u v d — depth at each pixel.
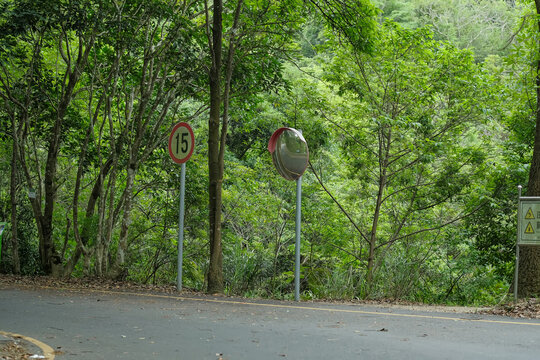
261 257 17.52
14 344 5.77
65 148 19.08
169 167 19.02
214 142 13.59
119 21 13.87
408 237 21.47
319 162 24.67
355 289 15.30
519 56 15.99
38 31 15.35
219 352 5.70
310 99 20.50
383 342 6.25
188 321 7.69
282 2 15.94
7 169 20.50
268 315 8.39
